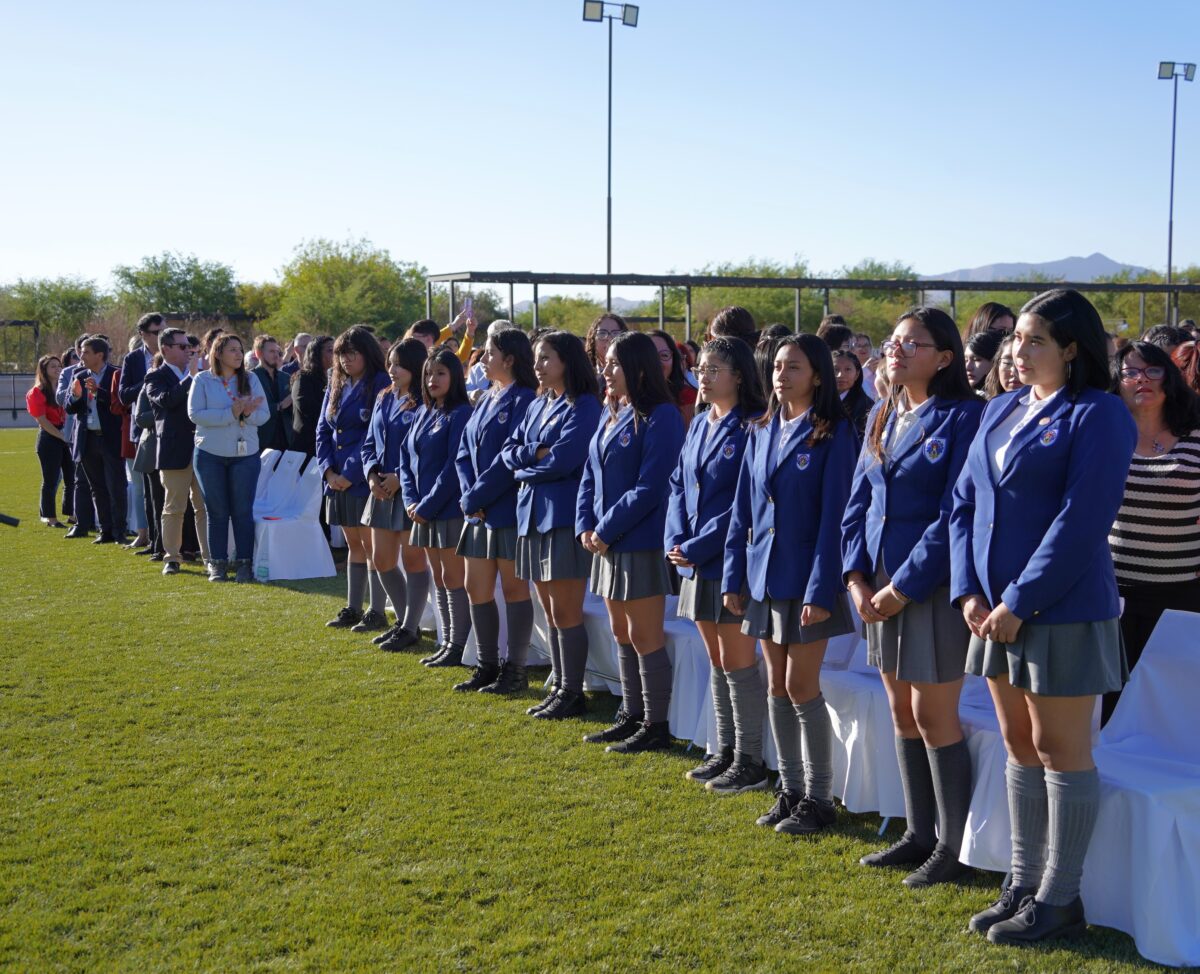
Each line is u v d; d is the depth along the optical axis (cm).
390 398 637
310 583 829
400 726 493
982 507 306
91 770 435
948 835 342
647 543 457
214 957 297
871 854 360
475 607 550
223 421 818
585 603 581
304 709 515
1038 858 316
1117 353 374
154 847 365
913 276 3941
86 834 375
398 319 4738
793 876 347
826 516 368
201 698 531
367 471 630
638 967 292
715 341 425
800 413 382
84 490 1055
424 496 588
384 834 376
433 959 296
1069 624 291
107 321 4241
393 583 639
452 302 1413
